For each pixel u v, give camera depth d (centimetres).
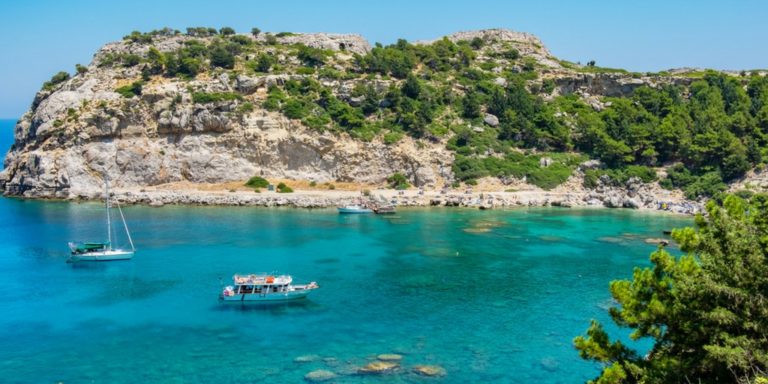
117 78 13725
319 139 12631
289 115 12850
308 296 5972
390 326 5162
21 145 13725
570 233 9056
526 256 7612
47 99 13450
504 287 6275
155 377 4178
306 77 13888
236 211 10862
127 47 15675
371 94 13612
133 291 6112
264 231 9069
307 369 4291
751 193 10981
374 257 7519
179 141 12612
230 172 12550
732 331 2581
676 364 2622
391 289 6206
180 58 13975
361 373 4216
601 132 13375
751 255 2592
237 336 4944
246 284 5772
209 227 9350
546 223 9881
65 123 12712
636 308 2906
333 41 16812
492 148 13238
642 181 12425
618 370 2755
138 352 4612
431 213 10788
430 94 14300
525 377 4184
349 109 13325
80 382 4103
